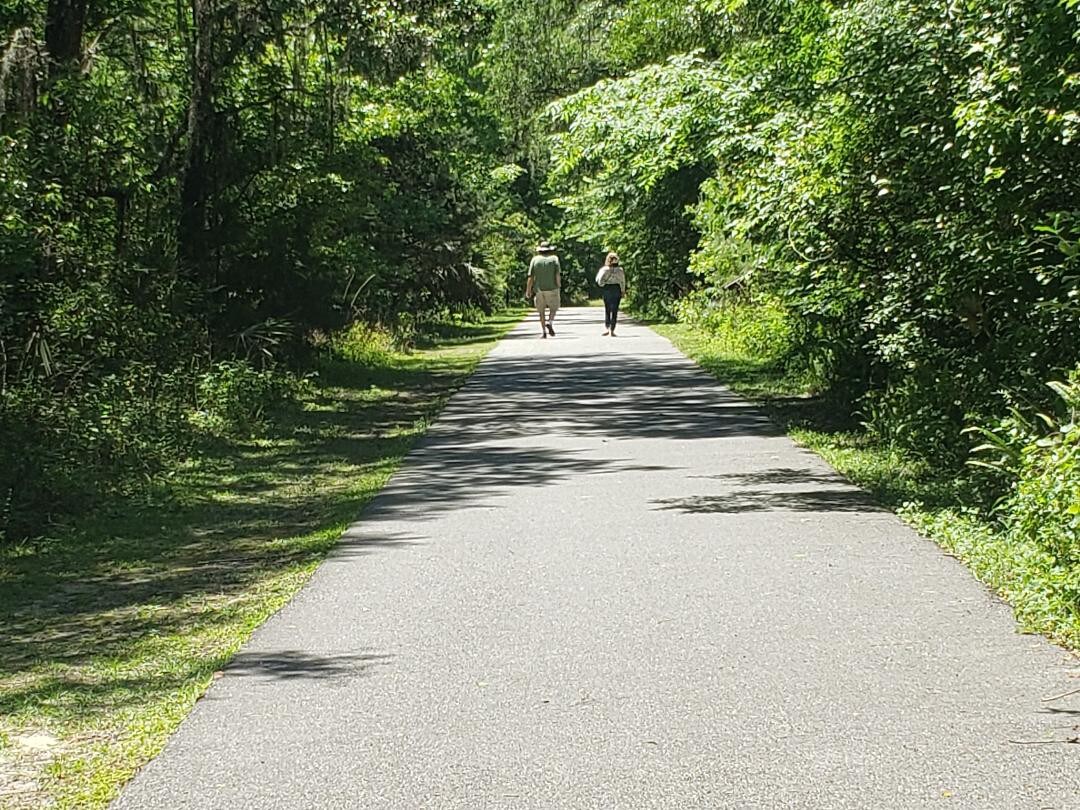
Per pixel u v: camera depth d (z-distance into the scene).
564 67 35.41
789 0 15.70
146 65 20.25
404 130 33.66
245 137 20.00
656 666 6.22
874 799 4.56
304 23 19.67
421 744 5.20
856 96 11.33
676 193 37.53
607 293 35.69
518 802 4.59
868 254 12.77
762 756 5.00
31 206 15.73
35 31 18.30
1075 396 8.29
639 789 4.69
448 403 19.62
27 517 10.79
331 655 6.52
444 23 21.20
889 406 13.85
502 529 9.80
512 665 6.27
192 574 8.89
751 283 25.30
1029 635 6.65
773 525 9.74
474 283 42.88
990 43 9.18
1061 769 4.81
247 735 5.35
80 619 7.75
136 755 5.14
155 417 14.80
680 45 24.78
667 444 14.66
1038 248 10.36
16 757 5.19
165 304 17.59
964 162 10.38
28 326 15.10
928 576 8.02
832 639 6.64
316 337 24.14
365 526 10.12
